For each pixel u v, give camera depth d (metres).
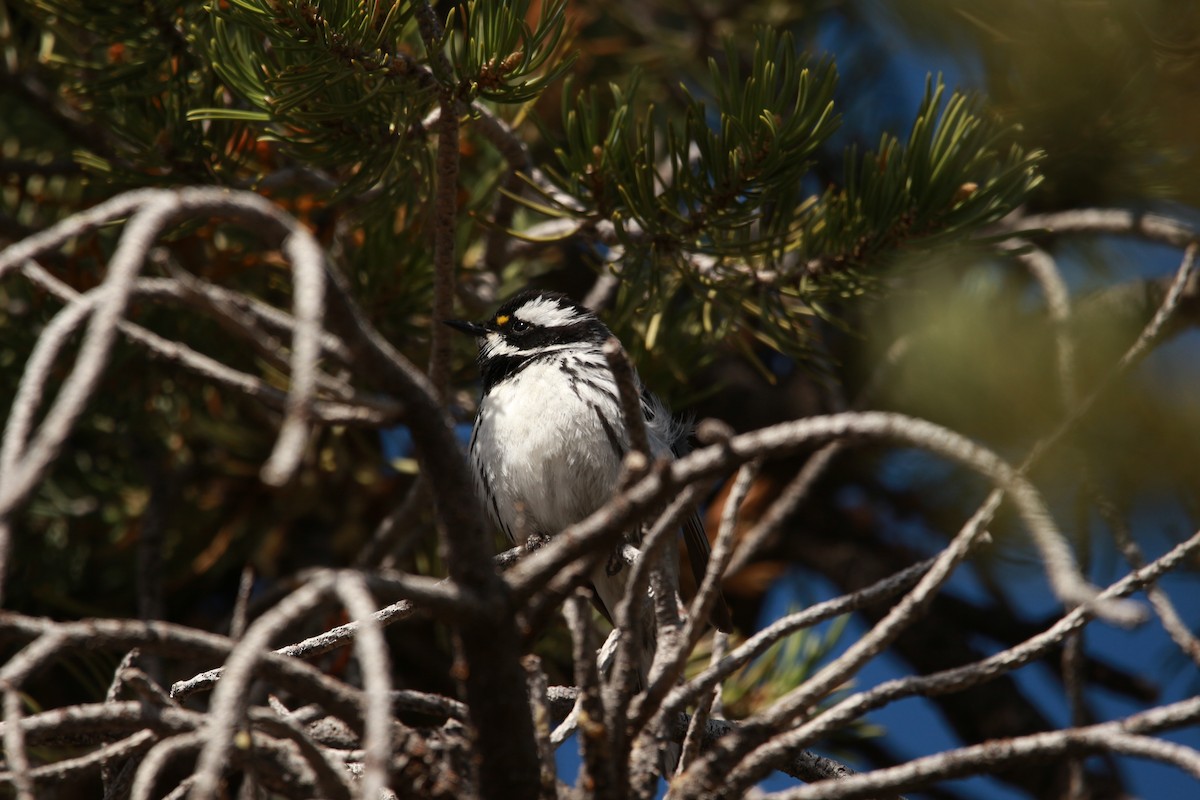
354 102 6.74
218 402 9.94
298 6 6.30
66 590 10.30
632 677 4.46
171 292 3.58
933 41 8.53
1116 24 7.66
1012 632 11.11
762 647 4.63
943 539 10.74
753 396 11.97
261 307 3.80
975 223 7.25
